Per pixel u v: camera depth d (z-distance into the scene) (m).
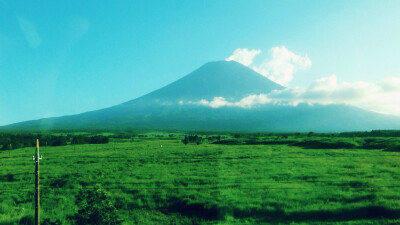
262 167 38.22
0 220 19.77
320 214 19.75
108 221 17.39
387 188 24.89
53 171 39.69
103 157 57.00
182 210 22.50
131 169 39.38
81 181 31.53
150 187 28.12
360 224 17.95
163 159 50.94
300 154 54.62
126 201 24.36
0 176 36.97
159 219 20.98
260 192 24.64
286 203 21.42
